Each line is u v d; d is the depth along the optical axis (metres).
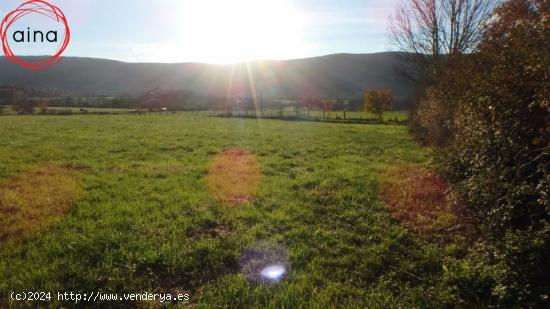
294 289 4.71
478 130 7.32
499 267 4.71
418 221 7.20
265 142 20.28
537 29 5.89
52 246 5.86
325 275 5.14
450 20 20.66
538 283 4.44
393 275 5.12
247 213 7.68
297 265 5.42
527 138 6.03
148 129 27.25
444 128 13.48
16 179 10.34
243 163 13.67
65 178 10.60
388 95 54.84
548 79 5.17
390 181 10.66
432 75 19.55
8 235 6.32
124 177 10.99
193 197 8.88
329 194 9.33
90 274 4.96
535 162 5.77
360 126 36.91
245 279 4.95
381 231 6.75
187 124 33.75
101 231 6.47
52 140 19.06
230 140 21.03
